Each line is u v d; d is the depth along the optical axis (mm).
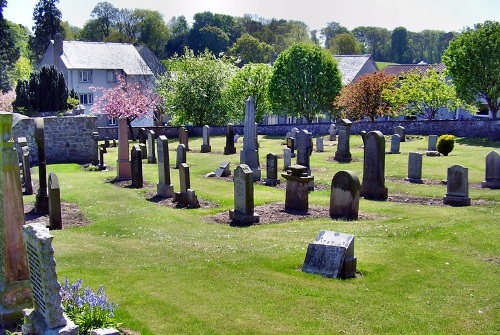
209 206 19516
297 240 13820
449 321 9141
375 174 20578
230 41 120250
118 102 54562
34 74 42562
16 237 9039
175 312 9328
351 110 49500
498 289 10594
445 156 30781
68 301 8648
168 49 111562
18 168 9023
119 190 22234
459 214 16719
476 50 41125
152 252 13055
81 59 64000
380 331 8711
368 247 13141
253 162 25141
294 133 35844
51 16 81688
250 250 12930
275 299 9883
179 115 52719
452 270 11641
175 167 29578
